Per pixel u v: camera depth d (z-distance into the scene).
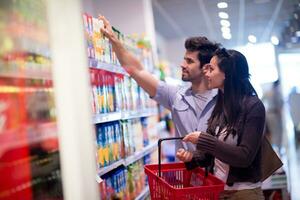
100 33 2.81
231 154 2.12
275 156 2.36
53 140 1.35
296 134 9.94
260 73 14.61
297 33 12.02
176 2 7.93
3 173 1.18
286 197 4.23
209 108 2.98
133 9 5.61
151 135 4.39
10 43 1.25
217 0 7.95
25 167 1.28
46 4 1.33
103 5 5.68
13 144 1.23
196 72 3.00
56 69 1.30
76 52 1.33
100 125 2.71
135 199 3.44
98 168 2.57
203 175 2.34
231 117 2.29
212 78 2.41
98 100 2.62
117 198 2.87
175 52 13.39
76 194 1.30
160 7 8.34
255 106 2.24
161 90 3.19
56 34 1.30
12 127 1.23
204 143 2.14
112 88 2.99
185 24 10.51
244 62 2.37
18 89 1.28
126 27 5.62
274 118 8.49
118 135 3.08
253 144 2.16
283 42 13.89
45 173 1.38
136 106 3.67
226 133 2.30
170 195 2.00
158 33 11.95
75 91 1.32
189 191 1.93
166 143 6.42
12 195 1.21
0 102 1.19
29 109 1.32
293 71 14.17
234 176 2.28
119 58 3.10
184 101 3.08
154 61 5.80
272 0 8.18
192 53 3.00
